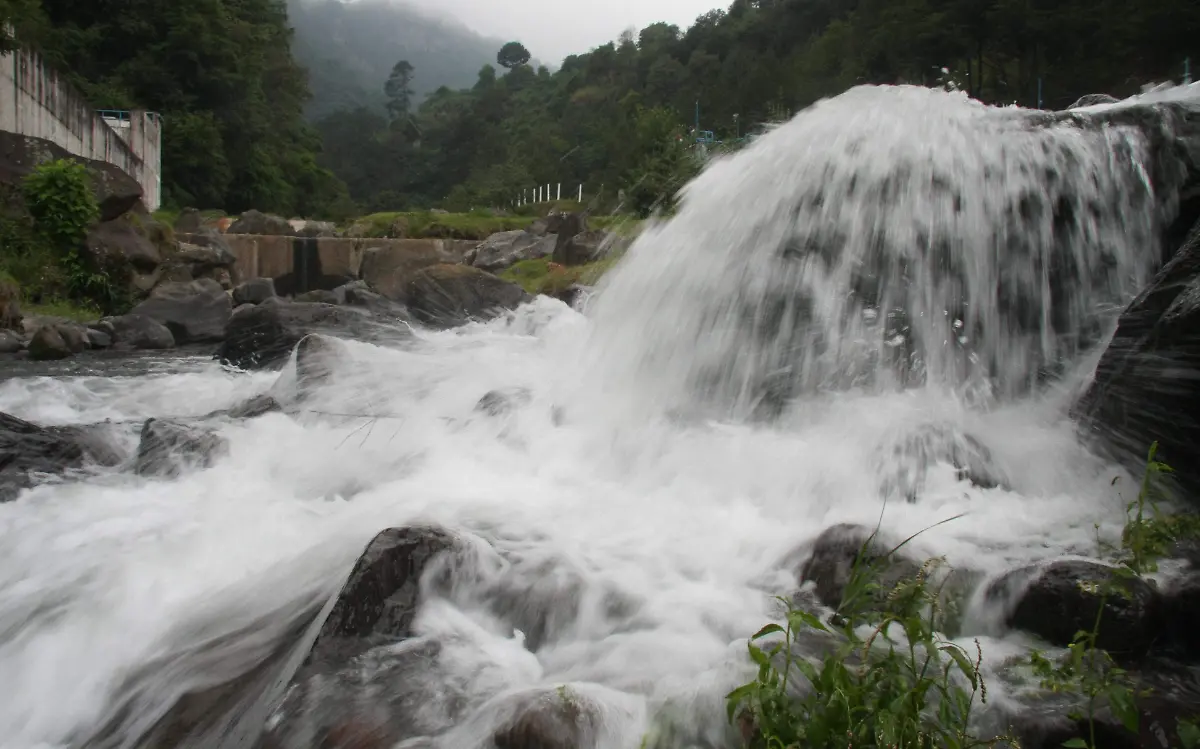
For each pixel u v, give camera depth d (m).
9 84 20.84
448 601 3.72
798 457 5.13
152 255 20.52
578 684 3.14
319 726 3.00
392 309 15.56
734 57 61.97
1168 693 2.97
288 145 65.12
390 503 5.04
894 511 4.49
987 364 5.93
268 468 5.98
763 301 6.27
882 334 6.03
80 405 9.41
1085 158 5.99
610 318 7.30
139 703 3.54
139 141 35.09
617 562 4.16
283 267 27.03
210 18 51.78
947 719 2.61
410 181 118.75
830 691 2.66
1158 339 4.33
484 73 142.88
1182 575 3.53
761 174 6.73
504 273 22.81
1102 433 4.68
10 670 3.87
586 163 62.19
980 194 6.11
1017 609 3.42
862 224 6.22
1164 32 21.67
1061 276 5.94
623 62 92.56
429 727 2.99
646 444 5.66
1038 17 25.52
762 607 3.73
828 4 56.88
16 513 5.23
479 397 7.19
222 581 4.34
